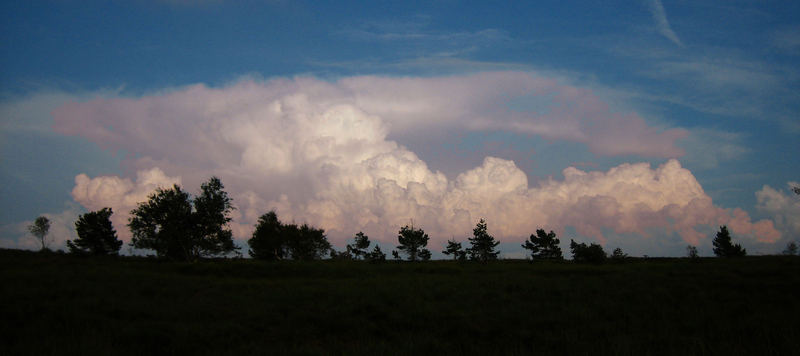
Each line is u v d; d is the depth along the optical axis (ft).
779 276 86.79
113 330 48.62
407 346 44.37
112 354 39.86
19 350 39.78
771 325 47.83
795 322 47.98
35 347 40.50
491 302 71.46
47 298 65.98
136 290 80.02
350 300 70.44
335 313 60.80
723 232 226.38
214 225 195.72
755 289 75.61
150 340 46.01
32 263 131.64
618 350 39.22
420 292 81.20
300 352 41.55
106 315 57.21
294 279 122.11
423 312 61.41
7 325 49.55
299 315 59.82
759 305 62.08
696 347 40.63
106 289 77.82
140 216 195.00
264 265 150.30
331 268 148.36
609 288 82.02
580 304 66.95
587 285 87.81
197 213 192.85
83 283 82.43
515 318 57.41
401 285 92.17
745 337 44.93
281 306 66.13
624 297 73.36
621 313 60.18
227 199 204.23
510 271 132.87
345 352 41.91
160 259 197.77
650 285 84.74
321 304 67.46
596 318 57.82
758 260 133.39
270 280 116.67
